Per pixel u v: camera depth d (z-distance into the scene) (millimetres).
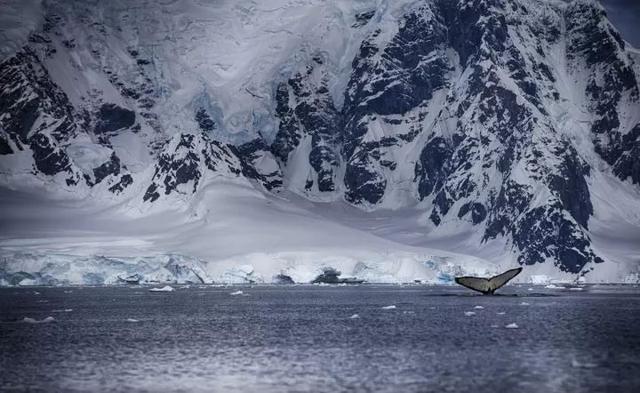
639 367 99562
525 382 91000
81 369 102125
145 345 124125
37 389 90062
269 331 143000
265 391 88250
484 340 125812
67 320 167375
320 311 188750
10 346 123500
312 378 94938
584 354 110000
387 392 86688
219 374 98125
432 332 138000
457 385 89750
